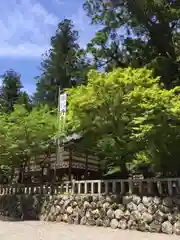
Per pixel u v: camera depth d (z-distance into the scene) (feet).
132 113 35.60
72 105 36.17
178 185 31.55
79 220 38.70
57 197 44.04
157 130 31.58
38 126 47.42
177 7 63.87
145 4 62.54
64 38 103.14
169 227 29.45
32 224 38.83
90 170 62.75
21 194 52.85
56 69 98.27
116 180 36.83
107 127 36.70
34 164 60.95
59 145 47.91
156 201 31.45
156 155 36.42
